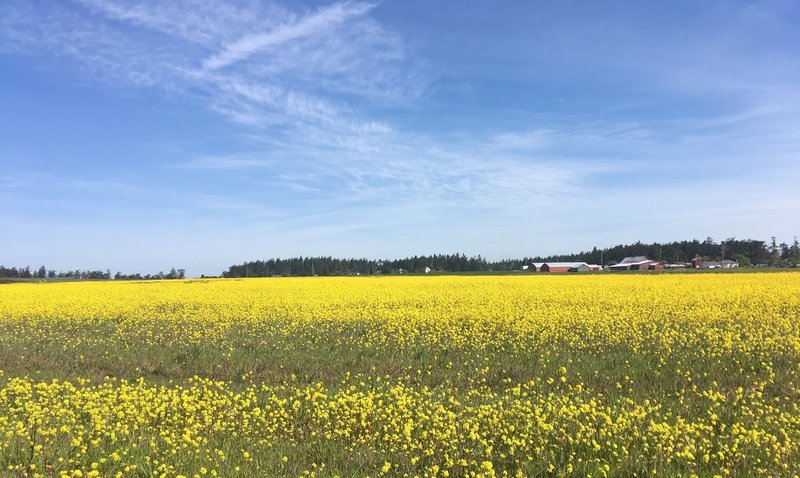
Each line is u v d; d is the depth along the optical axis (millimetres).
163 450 7113
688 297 23500
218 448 7301
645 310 19578
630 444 7227
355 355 13141
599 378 10664
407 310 20516
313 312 20672
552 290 28922
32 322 19625
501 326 16594
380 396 9609
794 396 9422
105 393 9898
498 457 6902
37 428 7781
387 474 6473
